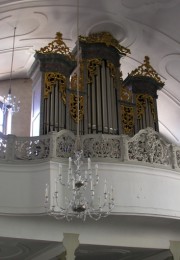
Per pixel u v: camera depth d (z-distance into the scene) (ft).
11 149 33.83
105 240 36.27
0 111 52.65
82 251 42.73
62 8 41.88
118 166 33.78
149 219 35.17
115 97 42.96
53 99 40.09
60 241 34.76
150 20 43.75
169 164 36.22
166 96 52.75
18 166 33.37
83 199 27.27
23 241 35.12
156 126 45.68
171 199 34.99
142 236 37.86
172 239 39.06
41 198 32.12
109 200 30.83
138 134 35.55
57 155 33.53
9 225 33.01
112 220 35.35
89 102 41.27
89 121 40.19
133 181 33.78
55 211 31.30
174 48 46.37
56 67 41.98
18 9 40.86
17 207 32.14
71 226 35.55
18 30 44.47
